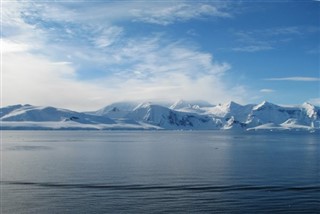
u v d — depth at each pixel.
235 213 44.97
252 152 130.25
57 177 68.88
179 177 68.94
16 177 69.06
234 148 153.88
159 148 151.75
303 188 58.28
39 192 55.69
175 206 47.78
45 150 138.25
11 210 46.56
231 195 53.53
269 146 169.88
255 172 75.56
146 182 63.62
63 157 109.06
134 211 45.75
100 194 54.28
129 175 71.38
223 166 86.25
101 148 150.50
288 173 74.06
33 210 46.47
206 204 48.75
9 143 190.38
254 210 46.06
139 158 106.31
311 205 48.06
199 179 66.69
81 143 190.62
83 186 60.12
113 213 44.97
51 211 46.00
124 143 192.00
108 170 78.75
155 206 47.84
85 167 84.12
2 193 55.03
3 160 99.94
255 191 56.16
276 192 55.41
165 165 88.25
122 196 52.97
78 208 47.12
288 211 45.59
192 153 124.94
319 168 82.06
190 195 53.53
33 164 90.25
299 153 126.25
